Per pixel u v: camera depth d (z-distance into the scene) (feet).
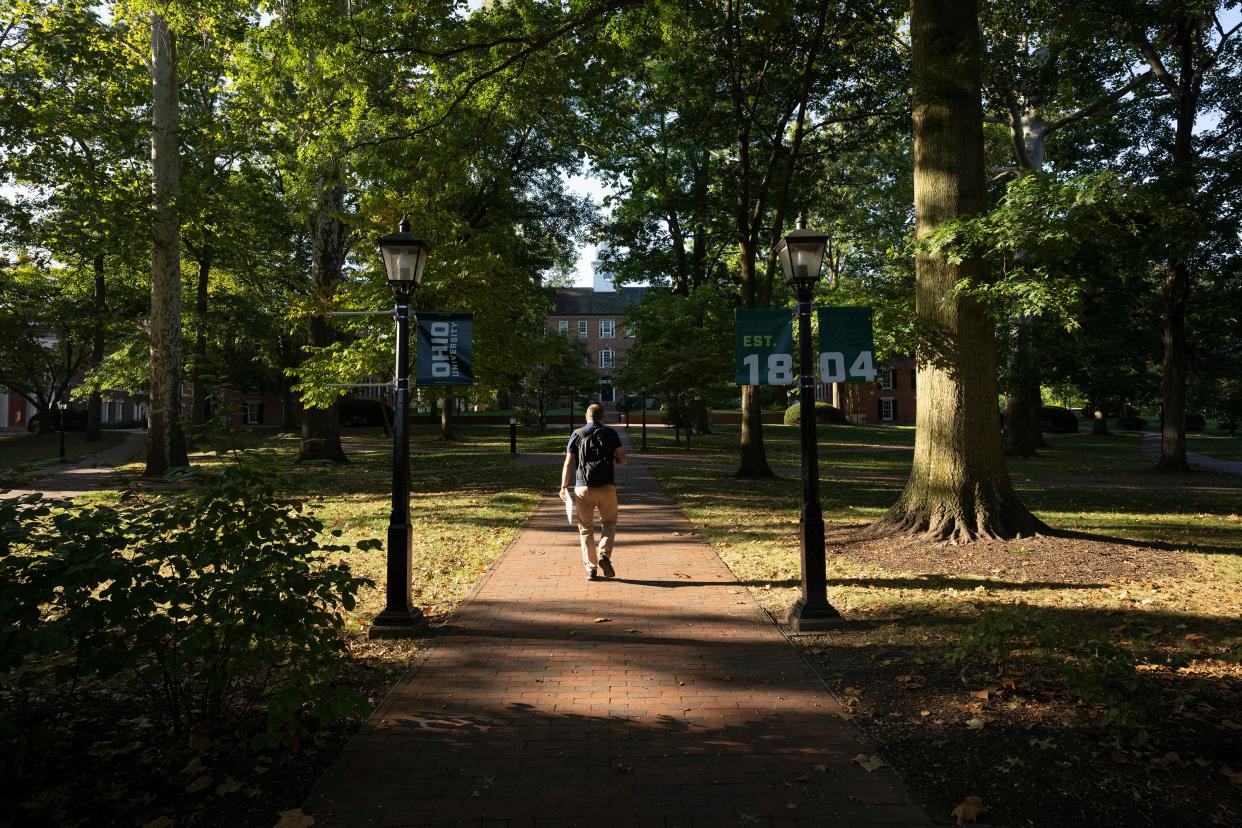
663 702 14.65
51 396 137.18
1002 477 29.81
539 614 21.08
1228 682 15.07
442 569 27.17
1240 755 11.93
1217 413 135.03
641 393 97.04
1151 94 62.85
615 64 42.50
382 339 42.19
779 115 56.03
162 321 59.98
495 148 50.34
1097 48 54.75
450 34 40.24
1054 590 23.17
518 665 16.84
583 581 25.14
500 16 41.63
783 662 16.99
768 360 21.58
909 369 192.24
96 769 11.74
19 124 47.44
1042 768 11.75
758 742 12.85
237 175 73.10
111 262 95.35
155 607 11.31
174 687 12.43
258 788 11.24
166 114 59.62
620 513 41.09
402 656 17.58
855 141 54.08
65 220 56.65
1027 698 14.55
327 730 13.34
